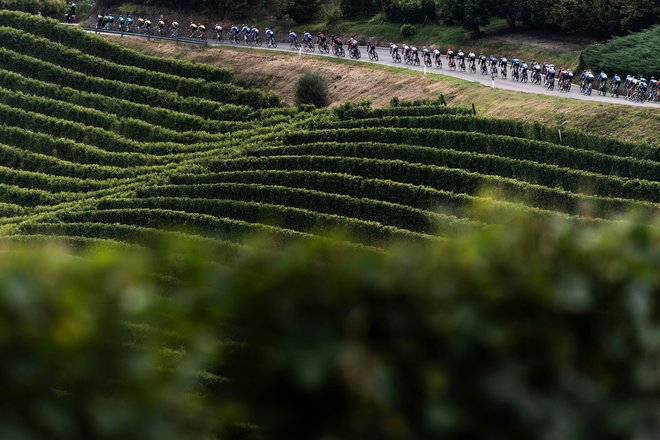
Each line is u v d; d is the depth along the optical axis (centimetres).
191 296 3288
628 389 3709
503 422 3372
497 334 3425
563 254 3872
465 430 3344
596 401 3562
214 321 3281
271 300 3269
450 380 3366
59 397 2922
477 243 3709
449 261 3569
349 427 3256
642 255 4016
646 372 3728
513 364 3431
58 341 2845
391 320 3341
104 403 2931
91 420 2900
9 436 2766
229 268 3488
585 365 3659
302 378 3166
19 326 2828
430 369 3316
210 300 3272
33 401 2828
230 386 3328
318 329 3241
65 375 2891
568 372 3556
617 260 3894
